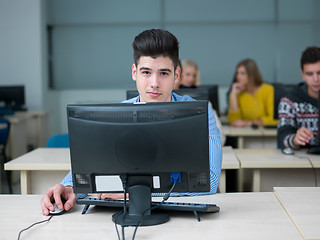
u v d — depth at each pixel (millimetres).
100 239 1200
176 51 1473
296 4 7113
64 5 7348
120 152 1301
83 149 1327
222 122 4695
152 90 1454
